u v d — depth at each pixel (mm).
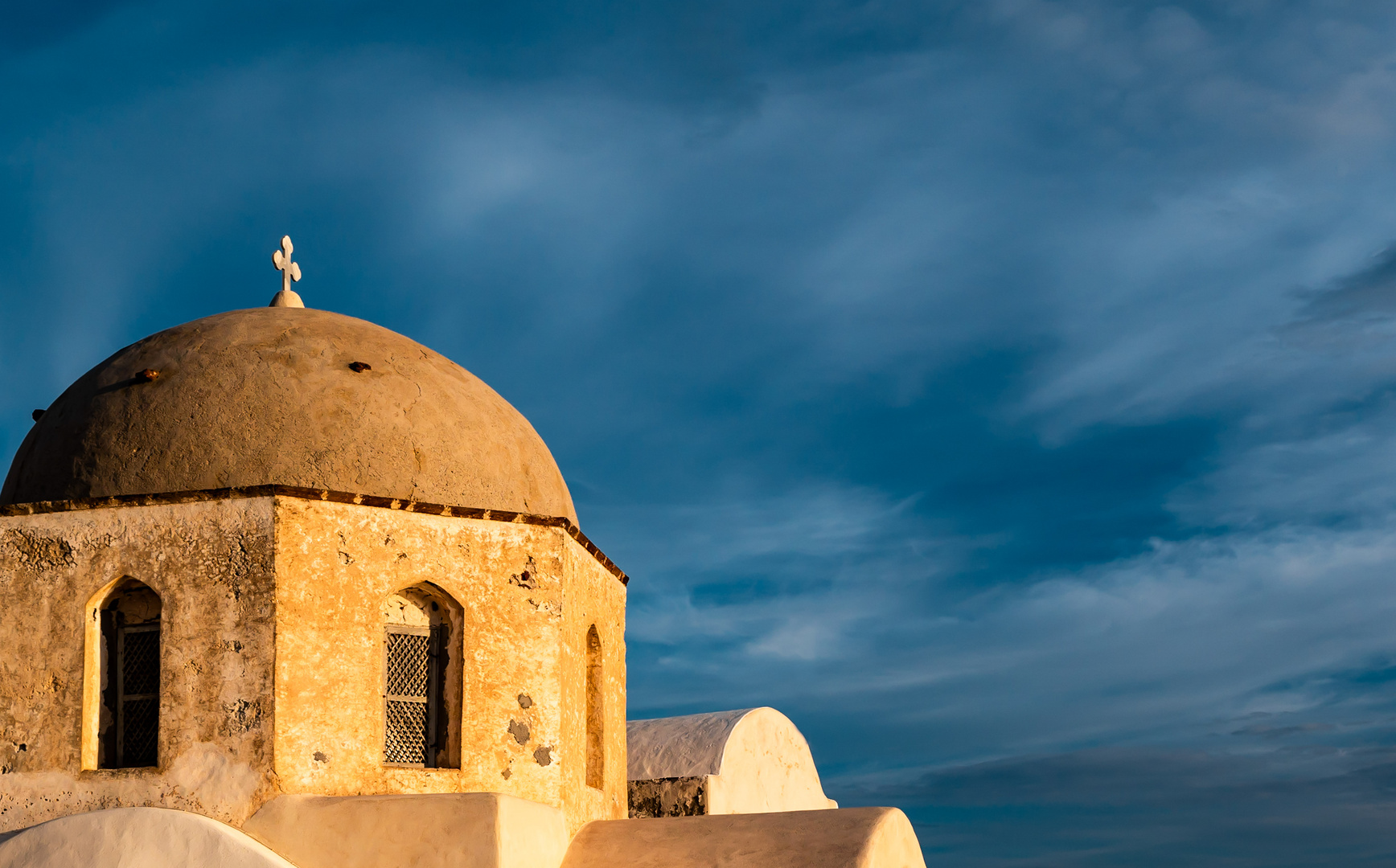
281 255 12398
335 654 9617
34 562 9891
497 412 11305
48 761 9531
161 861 8859
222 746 9328
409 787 9609
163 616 9602
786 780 16219
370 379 10711
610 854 10070
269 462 10031
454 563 10148
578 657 10812
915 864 10562
